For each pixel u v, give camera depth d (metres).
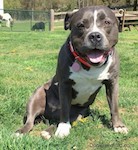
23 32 8.95
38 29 9.60
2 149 1.37
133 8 14.62
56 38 7.35
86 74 1.67
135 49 5.58
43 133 1.65
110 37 1.62
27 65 3.83
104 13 1.61
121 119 1.89
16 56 4.62
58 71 1.74
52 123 1.85
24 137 1.45
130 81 3.12
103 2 17.27
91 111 2.04
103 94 2.41
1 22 10.39
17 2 18.72
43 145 1.42
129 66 3.81
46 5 19.78
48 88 1.87
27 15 10.41
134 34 8.72
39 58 4.39
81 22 1.59
